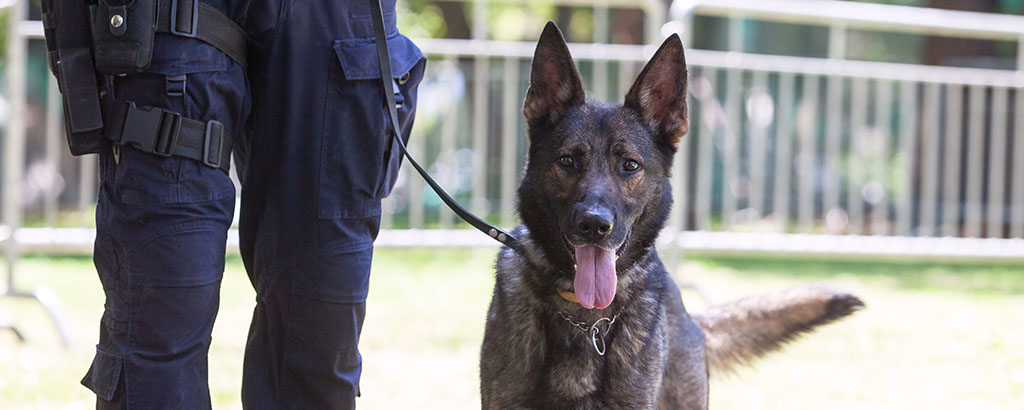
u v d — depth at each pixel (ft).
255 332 10.47
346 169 10.07
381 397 16.62
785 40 52.11
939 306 25.36
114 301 9.37
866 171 30.04
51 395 15.74
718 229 31.14
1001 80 27.40
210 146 9.38
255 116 10.11
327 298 10.08
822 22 23.84
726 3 22.50
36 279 27.14
